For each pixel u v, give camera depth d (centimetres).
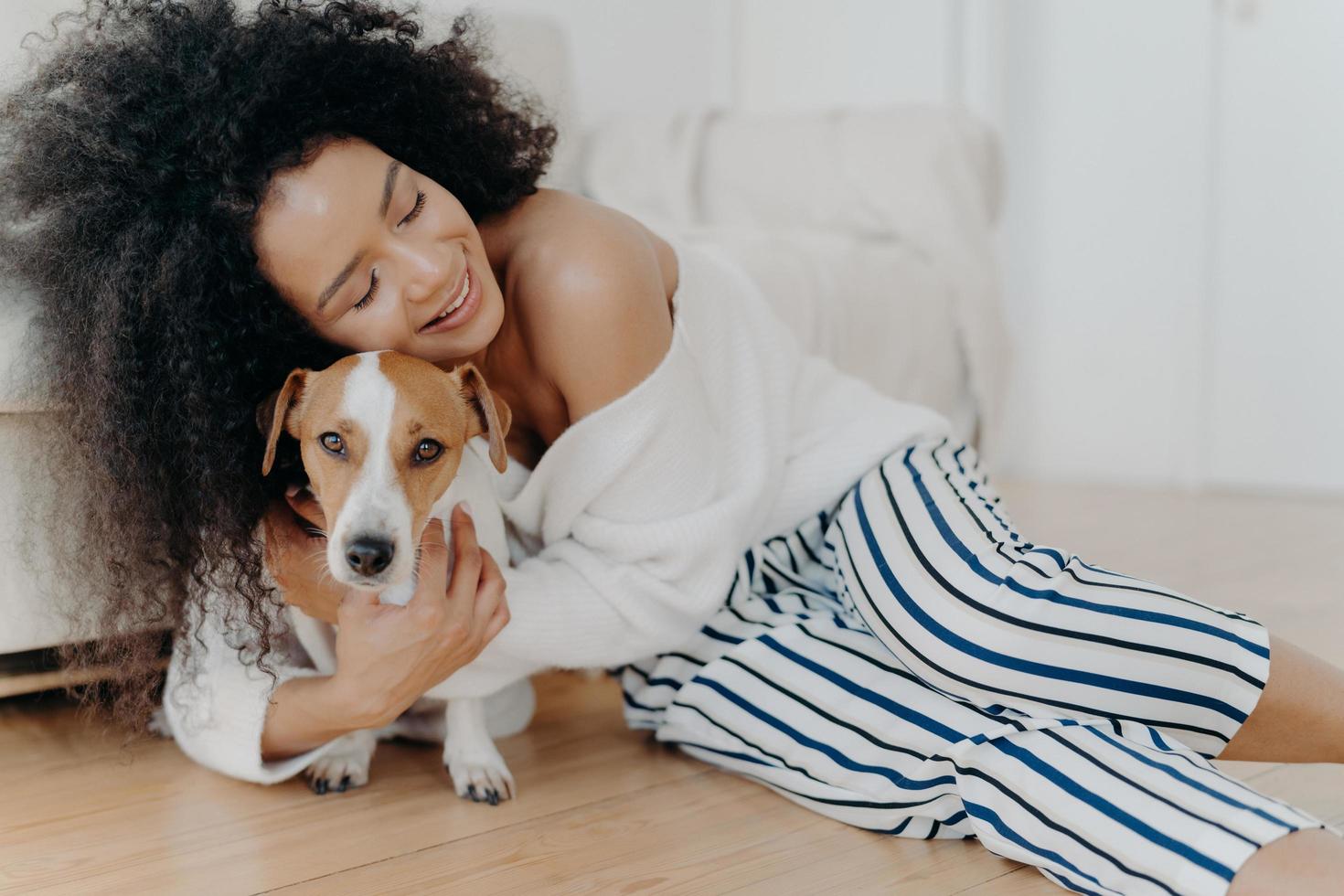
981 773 115
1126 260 355
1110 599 117
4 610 140
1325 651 179
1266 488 340
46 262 124
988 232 273
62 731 158
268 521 127
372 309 117
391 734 152
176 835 125
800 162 279
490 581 124
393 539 110
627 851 120
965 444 162
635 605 135
